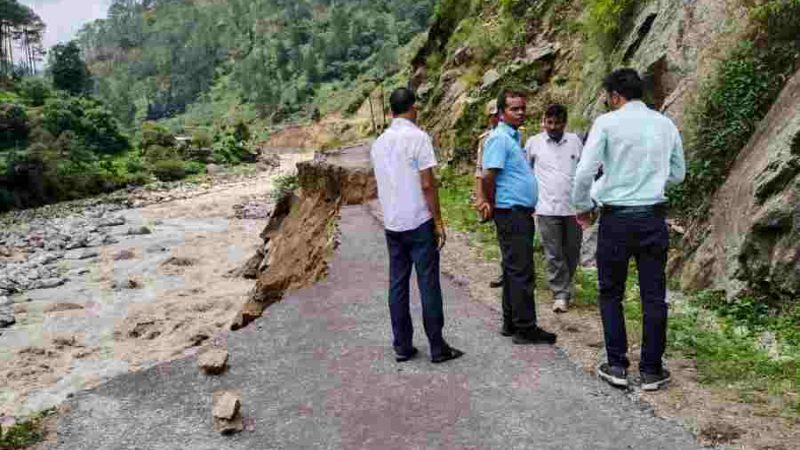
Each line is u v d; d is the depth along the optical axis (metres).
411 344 6.22
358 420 5.10
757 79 8.40
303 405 5.42
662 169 5.10
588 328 6.85
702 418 4.77
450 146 17.91
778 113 7.61
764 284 6.82
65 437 5.10
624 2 12.52
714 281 7.45
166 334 15.31
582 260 9.45
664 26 10.54
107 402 5.66
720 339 6.34
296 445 4.81
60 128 56.47
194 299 18.02
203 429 5.13
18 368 13.36
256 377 6.02
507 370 5.84
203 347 6.89
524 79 16.61
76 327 16.12
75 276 21.41
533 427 4.82
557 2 17.42
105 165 49.94
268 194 41.16
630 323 6.88
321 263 10.59
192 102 165.38
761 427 4.60
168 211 35.97
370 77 119.25
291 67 152.62
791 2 8.26
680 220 8.72
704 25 9.59
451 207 14.42
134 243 26.91
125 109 142.38
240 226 30.27
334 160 18.95
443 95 20.36
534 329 6.40
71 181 44.47
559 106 7.32
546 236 7.42
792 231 6.58
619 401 5.14
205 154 61.03
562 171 7.33
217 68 178.75
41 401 11.73
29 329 16.05
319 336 6.98
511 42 18.70
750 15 8.73
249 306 11.81
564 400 5.21
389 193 5.92
